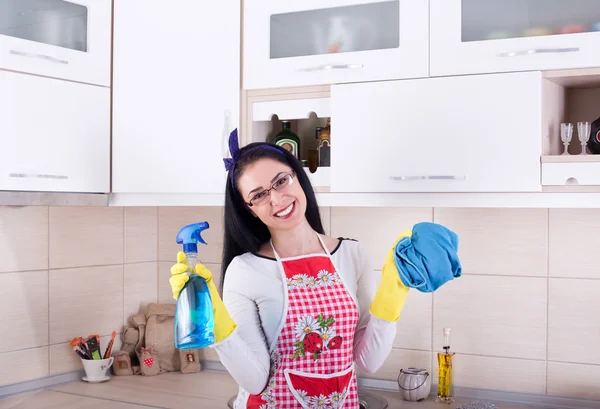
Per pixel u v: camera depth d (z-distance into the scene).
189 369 2.88
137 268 3.01
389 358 2.59
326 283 1.65
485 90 2.07
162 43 2.45
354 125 2.23
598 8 1.98
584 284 2.32
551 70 2.02
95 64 2.40
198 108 2.42
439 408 2.31
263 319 1.64
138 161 2.46
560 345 2.35
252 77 2.38
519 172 2.03
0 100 2.11
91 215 2.81
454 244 1.52
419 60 2.15
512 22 2.06
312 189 1.72
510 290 2.41
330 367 1.62
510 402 2.40
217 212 2.94
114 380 2.75
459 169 2.10
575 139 2.27
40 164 2.22
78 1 2.34
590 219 2.31
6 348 2.52
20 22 2.18
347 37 2.26
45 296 2.64
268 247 1.70
